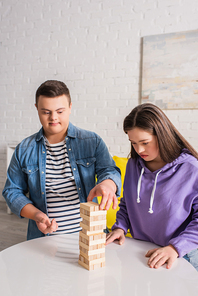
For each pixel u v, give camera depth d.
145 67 2.48
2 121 3.18
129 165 1.06
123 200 1.06
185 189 0.88
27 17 3.02
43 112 0.93
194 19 2.34
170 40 2.39
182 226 0.89
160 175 0.93
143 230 0.95
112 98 2.66
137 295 0.57
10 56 3.12
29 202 0.98
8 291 0.58
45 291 0.58
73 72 2.82
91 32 2.73
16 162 1.08
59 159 1.08
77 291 0.58
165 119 0.91
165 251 0.75
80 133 1.11
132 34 2.56
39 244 0.84
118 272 0.67
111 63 2.65
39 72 2.98
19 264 0.71
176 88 2.39
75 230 1.04
